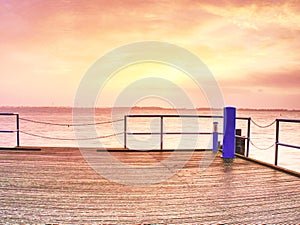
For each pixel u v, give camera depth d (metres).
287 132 36.12
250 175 4.42
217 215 2.78
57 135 28.81
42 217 2.69
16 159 5.56
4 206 2.98
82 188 3.64
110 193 3.45
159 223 2.58
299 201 3.22
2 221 2.59
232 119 5.84
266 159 17.42
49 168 4.79
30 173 4.43
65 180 4.02
